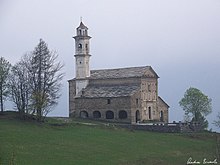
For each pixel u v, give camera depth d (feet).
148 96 517.96
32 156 293.64
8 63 442.50
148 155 332.60
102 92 515.50
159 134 422.00
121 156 320.09
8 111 440.86
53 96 439.22
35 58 434.30
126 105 494.18
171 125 445.78
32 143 327.06
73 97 544.62
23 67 435.53
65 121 435.53
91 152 320.70
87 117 515.50
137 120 501.56
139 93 503.61
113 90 512.22
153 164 309.42
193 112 547.08
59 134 368.07
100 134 386.11
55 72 463.42
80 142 347.56
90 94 519.60
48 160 288.51
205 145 389.39
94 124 435.12
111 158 311.27
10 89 434.30
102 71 545.03
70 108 545.44
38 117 412.98
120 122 494.18
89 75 541.34
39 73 430.61
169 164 313.94
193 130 462.19
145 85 514.68
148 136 404.16
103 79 527.40
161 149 357.20
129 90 502.79
